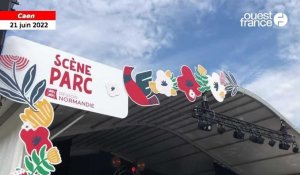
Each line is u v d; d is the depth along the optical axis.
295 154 18.34
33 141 8.55
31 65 8.99
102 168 21.41
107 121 14.77
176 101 14.89
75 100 9.52
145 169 23.14
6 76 8.57
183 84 12.09
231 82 13.91
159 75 11.49
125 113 10.40
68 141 18.28
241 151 19.38
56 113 12.19
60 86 9.33
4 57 8.64
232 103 16.06
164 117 16.62
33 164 8.40
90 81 9.95
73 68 9.70
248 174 21.08
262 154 19.14
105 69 10.32
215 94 13.12
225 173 21.30
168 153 21.52
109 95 10.21
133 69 10.92
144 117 16.09
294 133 17.39
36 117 8.75
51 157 8.66
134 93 10.77
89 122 14.13
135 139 19.88
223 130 14.36
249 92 15.30
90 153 21.36
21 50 8.95
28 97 8.75
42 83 9.05
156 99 11.29
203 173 22.92
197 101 15.16
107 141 20.27
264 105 16.14
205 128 13.52
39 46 9.26
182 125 17.84
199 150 20.36
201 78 12.72
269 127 17.73
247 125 15.65
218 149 19.73
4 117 10.42
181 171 23.44
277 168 19.98
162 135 19.25
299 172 19.89
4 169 9.49
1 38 8.54
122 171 21.19
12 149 9.41
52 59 9.38
